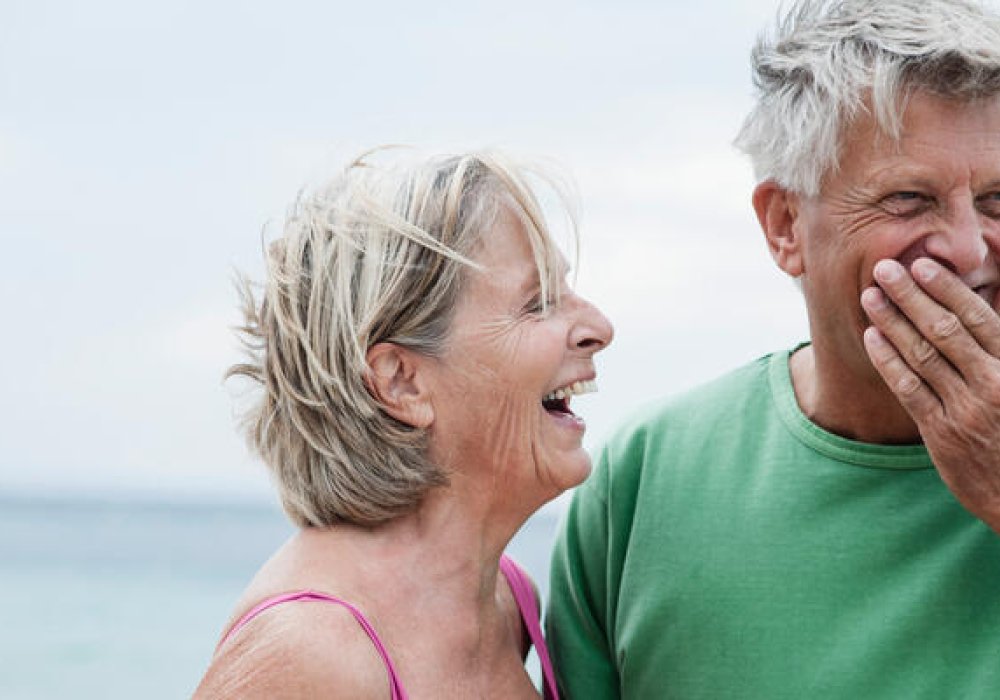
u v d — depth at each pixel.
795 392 2.32
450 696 2.04
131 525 49.09
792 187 2.11
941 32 1.90
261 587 2.00
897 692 2.08
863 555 2.15
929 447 1.95
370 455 2.03
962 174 1.93
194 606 28.55
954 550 2.10
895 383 1.95
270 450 2.11
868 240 2.00
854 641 2.12
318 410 2.04
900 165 1.95
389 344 2.02
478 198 2.04
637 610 2.33
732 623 2.22
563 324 2.09
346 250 2.01
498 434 2.07
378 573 2.02
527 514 2.14
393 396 2.04
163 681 21.25
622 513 2.41
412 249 2.01
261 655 1.83
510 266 2.05
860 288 2.04
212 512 60.22
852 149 2.00
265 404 2.11
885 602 2.12
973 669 2.05
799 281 2.22
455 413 2.06
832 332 2.12
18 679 21.22
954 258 1.93
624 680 2.37
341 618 1.89
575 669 2.46
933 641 2.08
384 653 1.92
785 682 2.16
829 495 2.19
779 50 2.12
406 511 2.06
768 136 2.16
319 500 2.07
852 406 2.18
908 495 2.14
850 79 1.98
